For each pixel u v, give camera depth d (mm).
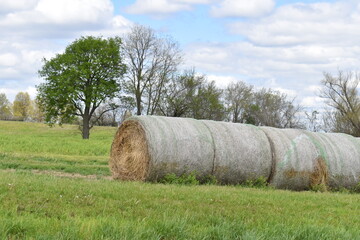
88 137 59688
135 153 15844
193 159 15359
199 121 16422
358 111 58375
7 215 7312
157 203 9398
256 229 7324
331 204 11414
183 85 67312
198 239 6660
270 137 16859
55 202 8922
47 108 59844
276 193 13117
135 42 63000
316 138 17703
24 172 16359
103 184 12258
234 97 84125
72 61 58094
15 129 78875
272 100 77375
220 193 11656
